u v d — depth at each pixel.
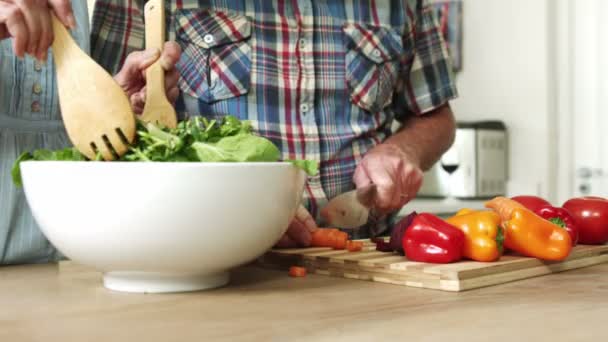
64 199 0.78
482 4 3.22
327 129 1.54
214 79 1.46
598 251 1.17
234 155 0.81
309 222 1.13
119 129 0.83
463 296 0.84
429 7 1.70
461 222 0.99
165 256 0.79
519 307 0.77
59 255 1.25
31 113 1.23
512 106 3.14
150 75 1.02
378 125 1.62
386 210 1.37
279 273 1.03
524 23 3.09
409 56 1.67
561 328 0.67
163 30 1.03
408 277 0.92
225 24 1.46
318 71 1.53
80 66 0.84
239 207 0.78
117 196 0.75
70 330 0.67
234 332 0.66
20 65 1.21
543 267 1.02
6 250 1.20
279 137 1.48
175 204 0.76
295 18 1.50
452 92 1.67
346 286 0.92
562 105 3.07
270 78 1.48
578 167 3.06
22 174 0.83
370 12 1.59
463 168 2.86
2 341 0.63
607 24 2.96
